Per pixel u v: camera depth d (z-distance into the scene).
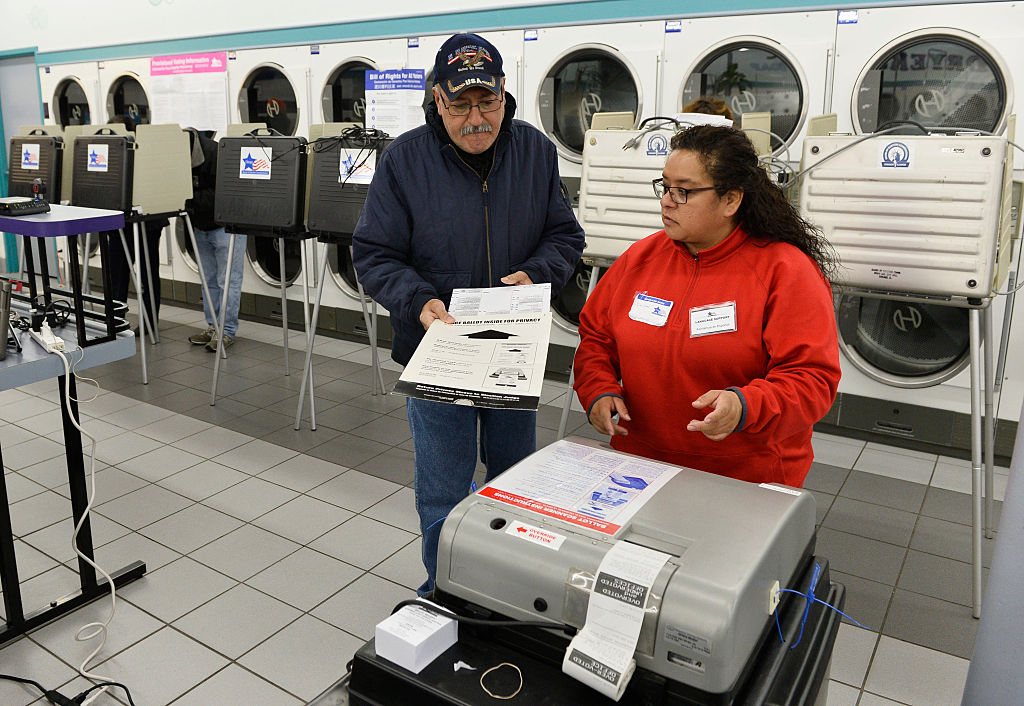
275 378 4.25
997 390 3.20
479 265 1.83
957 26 3.00
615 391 1.47
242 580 2.37
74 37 5.91
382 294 1.76
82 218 1.88
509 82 4.05
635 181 2.71
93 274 6.20
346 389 4.09
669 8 3.55
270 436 3.47
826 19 3.23
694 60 3.53
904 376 3.38
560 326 4.22
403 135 1.80
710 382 1.42
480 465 3.20
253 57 4.94
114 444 3.37
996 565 1.16
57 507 2.81
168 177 4.06
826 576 1.15
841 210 2.28
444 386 1.33
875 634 2.14
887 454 3.35
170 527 2.67
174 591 2.31
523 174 1.84
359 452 3.31
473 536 1.00
